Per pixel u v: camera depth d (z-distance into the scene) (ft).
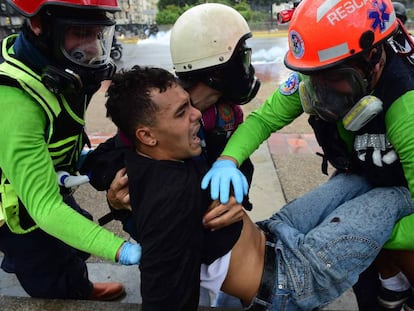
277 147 13.23
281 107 5.44
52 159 4.73
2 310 5.43
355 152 4.89
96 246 4.16
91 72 4.45
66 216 4.18
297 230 4.96
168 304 3.84
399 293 5.50
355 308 6.69
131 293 7.46
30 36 4.25
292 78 5.37
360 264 4.53
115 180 4.37
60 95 4.47
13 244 5.33
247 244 4.53
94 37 4.39
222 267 4.37
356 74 4.02
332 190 5.45
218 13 4.58
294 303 4.45
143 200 3.98
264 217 9.35
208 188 4.27
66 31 4.16
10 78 4.13
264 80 25.04
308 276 4.37
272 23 83.30
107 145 5.07
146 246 3.82
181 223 3.79
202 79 4.70
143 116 3.91
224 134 5.29
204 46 4.53
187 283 3.88
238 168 4.92
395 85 4.11
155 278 3.77
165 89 3.91
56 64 4.32
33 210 4.18
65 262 5.75
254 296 4.55
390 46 4.29
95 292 6.92
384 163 4.53
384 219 4.58
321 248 4.41
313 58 4.13
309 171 11.46
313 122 5.19
